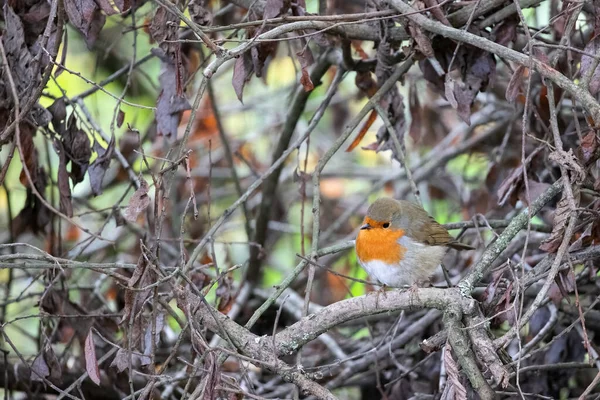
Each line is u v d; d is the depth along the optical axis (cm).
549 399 859
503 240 784
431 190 1555
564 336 1065
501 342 705
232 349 759
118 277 775
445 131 1566
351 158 1747
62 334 1111
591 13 969
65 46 910
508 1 927
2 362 1146
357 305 766
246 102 1683
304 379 726
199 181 1574
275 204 1579
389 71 1001
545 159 969
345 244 938
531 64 752
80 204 1434
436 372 1106
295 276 838
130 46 1570
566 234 690
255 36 837
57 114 933
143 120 1614
